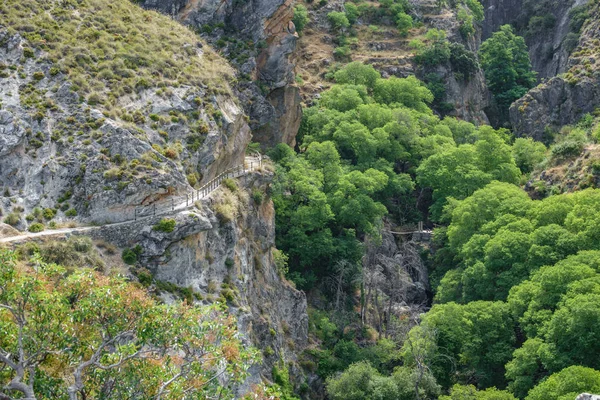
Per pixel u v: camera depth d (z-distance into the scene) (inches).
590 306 4308.6
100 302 2524.6
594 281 4589.1
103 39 4623.5
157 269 3853.3
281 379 4436.5
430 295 5959.6
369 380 4594.0
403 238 6294.3
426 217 6648.6
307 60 7549.2
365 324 5310.0
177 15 6077.8
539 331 4520.2
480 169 6505.9
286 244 5482.3
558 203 5492.1
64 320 2507.4
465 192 6309.1
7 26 4424.2
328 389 4635.8
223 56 5964.6
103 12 4862.2
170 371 2549.2
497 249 5201.8
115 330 2551.7
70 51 4446.4
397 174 6604.3
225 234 4288.9
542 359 4372.5
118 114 4252.0
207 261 4148.6
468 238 5718.5
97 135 4079.7
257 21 6097.4
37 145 4028.1
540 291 4702.3
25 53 4330.7
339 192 5757.9
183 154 4308.6
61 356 2507.4
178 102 4480.8
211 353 2618.1
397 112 6727.4
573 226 5251.0
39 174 3973.9
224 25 6122.1
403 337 5078.7
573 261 4817.9
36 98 4173.2
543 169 6692.9
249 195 4842.5
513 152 7190.0
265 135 5940.0
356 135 6348.4
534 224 5457.7
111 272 3686.0
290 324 4982.8
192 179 4259.4
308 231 5605.3
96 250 3740.2
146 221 3897.6
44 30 4495.6
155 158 4109.3
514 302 4810.5
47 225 3828.7
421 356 4645.7
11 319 2527.1
